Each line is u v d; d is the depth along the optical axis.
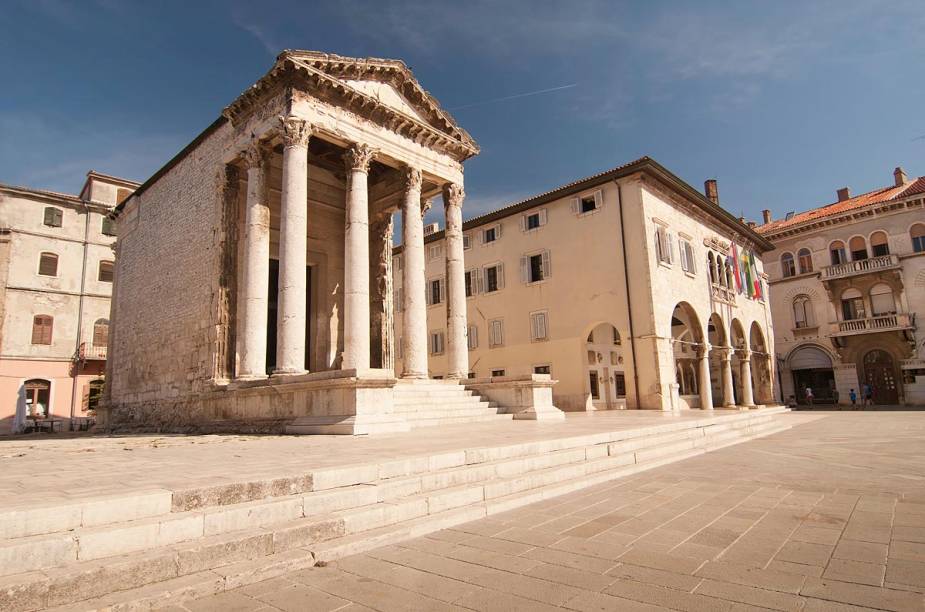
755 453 11.67
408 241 20.86
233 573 4.23
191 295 21.12
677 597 3.76
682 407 33.72
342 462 6.95
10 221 35.66
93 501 4.37
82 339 36.91
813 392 42.97
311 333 24.39
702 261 33.94
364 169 19.39
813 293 42.44
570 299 30.86
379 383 13.08
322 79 18.02
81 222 38.28
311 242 24.20
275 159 22.86
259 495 5.41
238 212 20.47
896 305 37.91
